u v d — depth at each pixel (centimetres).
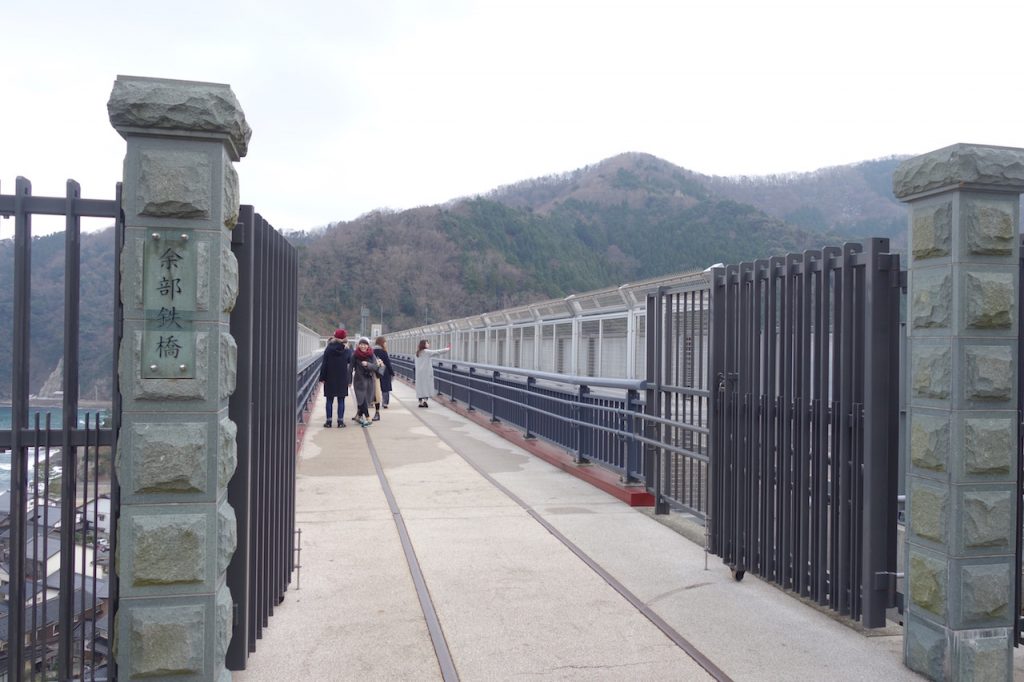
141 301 271
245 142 298
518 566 514
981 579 332
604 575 494
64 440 279
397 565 516
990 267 337
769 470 459
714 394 521
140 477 269
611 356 1087
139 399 271
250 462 337
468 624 409
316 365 2028
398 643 383
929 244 347
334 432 1260
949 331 337
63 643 280
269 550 407
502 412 1277
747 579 490
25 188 276
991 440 334
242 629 332
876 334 385
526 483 816
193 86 273
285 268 445
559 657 367
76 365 280
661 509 646
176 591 274
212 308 277
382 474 865
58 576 325
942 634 337
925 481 349
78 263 282
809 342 432
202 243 275
